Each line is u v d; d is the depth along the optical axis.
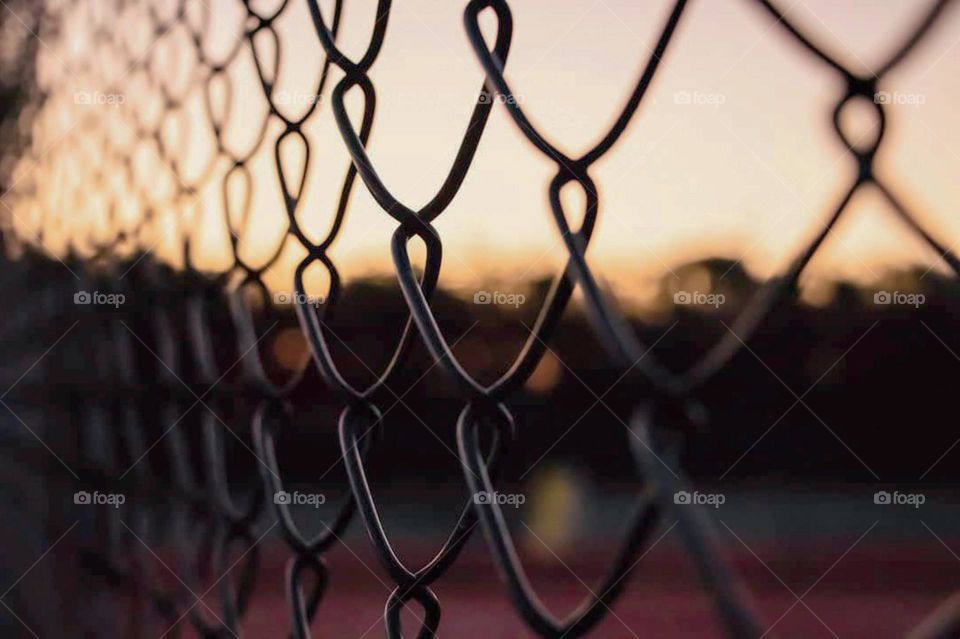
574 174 0.63
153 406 2.04
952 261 0.43
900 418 15.71
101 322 2.29
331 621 8.21
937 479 15.80
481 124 0.79
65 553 2.38
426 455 15.60
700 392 0.49
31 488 2.62
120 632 2.17
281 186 1.18
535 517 14.59
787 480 16.62
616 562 0.49
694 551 0.46
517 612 0.61
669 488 0.48
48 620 2.48
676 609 8.84
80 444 2.40
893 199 0.44
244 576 1.42
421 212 0.82
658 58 0.60
